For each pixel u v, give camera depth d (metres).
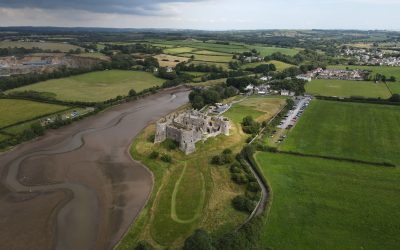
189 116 174.12
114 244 90.94
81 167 137.12
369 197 109.00
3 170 134.00
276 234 90.25
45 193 116.69
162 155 142.88
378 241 88.00
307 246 85.81
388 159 138.88
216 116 191.75
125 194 115.69
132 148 155.00
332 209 102.06
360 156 142.00
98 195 115.06
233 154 144.62
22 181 125.12
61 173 131.62
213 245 81.31
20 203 110.25
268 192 112.00
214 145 154.00
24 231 96.12
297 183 117.94
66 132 180.75
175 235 92.75
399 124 187.62
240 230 88.12
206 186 118.19
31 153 151.38
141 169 135.25
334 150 148.62
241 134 170.25
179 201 109.62
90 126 192.12
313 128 180.88
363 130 177.12
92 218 102.12
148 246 84.62
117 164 139.88
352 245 86.44
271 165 132.50
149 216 101.94
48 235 94.44
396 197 109.06
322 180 120.19
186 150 144.62
